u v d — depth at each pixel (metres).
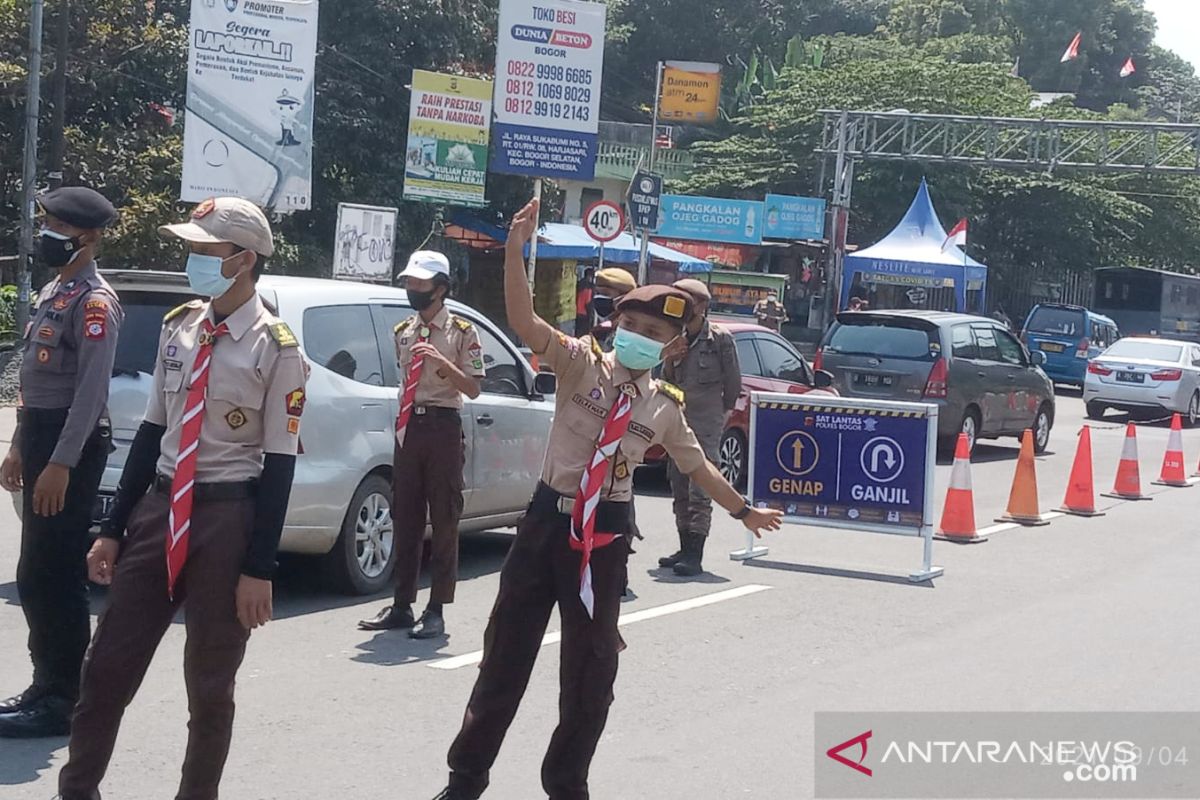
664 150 47.97
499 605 4.68
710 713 6.45
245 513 4.18
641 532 11.62
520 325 4.46
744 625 8.27
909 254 33.69
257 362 4.18
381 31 27.36
